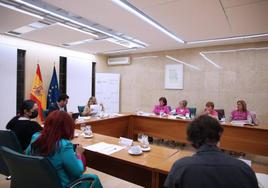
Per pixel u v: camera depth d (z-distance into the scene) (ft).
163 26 12.48
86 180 5.10
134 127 16.20
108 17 11.19
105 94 22.29
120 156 6.07
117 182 9.75
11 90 15.53
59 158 4.70
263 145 11.59
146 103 21.48
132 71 22.44
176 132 14.24
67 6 9.86
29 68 17.15
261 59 15.89
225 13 10.20
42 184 4.21
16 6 10.08
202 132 3.39
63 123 4.92
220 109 16.26
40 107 16.76
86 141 7.69
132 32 13.89
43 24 12.76
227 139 12.52
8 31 14.08
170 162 5.65
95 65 22.97
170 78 19.93
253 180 3.03
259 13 10.11
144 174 6.86
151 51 20.83
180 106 16.63
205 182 3.04
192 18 10.98
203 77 18.29
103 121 13.84
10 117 15.43
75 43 17.72
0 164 6.85
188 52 19.01
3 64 15.11
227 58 17.21
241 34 13.83
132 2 9.21
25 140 7.12
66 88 19.34
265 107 15.76
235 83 16.90
